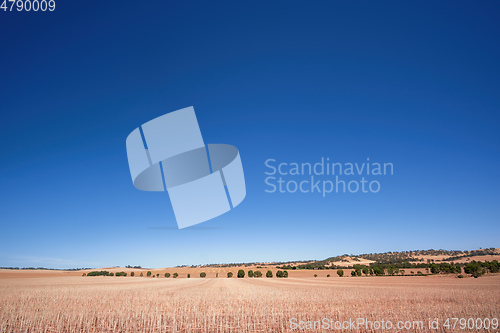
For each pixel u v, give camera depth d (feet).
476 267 385.50
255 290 189.98
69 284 243.60
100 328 71.72
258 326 75.97
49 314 81.61
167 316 87.76
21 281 284.20
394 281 317.01
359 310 95.86
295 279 395.55
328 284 271.69
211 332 70.69
